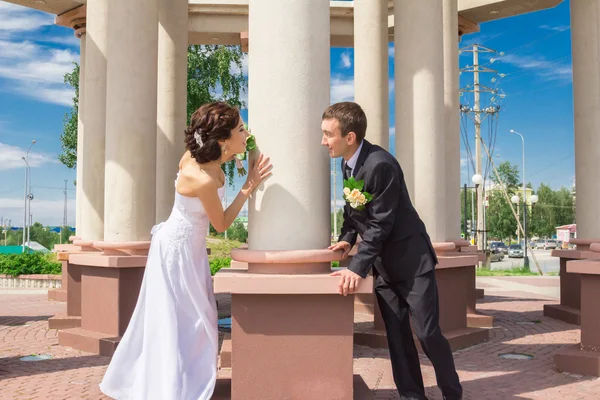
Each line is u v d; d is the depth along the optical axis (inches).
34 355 247.9
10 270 624.1
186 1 405.1
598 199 332.8
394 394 180.1
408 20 256.2
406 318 153.3
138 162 268.8
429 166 255.6
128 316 261.6
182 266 134.3
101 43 360.8
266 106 137.8
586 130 335.6
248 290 131.2
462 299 278.5
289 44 137.1
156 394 129.7
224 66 1027.9
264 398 133.4
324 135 137.6
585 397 178.7
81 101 479.5
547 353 251.3
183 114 402.9
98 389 189.0
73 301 330.3
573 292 360.2
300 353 133.6
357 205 135.0
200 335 135.0
